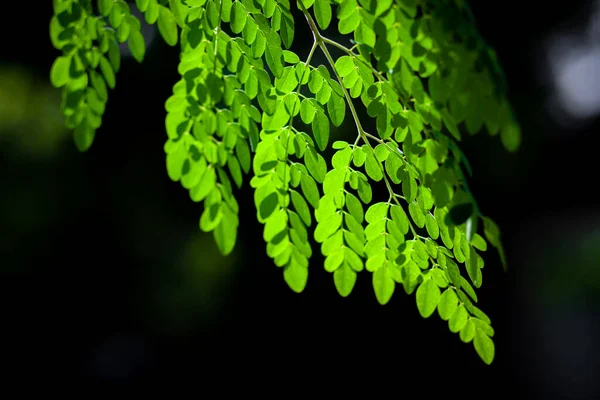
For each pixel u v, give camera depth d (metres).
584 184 12.24
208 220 1.80
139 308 9.91
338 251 1.98
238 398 9.45
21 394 9.23
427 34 1.49
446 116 1.64
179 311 9.85
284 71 1.87
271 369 9.48
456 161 1.72
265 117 1.87
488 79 1.47
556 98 12.11
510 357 10.11
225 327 9.70
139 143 9.55
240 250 9.39
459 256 1.97
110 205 9.75
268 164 1.87
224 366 9.62
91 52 1.84
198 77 1.79
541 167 11.70
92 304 9.80
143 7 1.82
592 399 9.33
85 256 9.70
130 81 9.02
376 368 9.12
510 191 11.01
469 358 9.30
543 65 11.80
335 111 1.93
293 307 9.41
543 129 11.70
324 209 1.95
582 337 10.94
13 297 9.39
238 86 1.84
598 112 12.69
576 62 13.32
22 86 9.83
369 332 9.17
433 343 9.20
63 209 9.54
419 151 1.78
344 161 1.96
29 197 9.35
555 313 11.29
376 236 2.00
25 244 9.33
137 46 1.89
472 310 2.04
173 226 9.93
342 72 1.89
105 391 9.48
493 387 9.48
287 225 1.89
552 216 12.34
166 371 9.72
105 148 9.55
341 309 9.22
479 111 1.50
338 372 9.21
